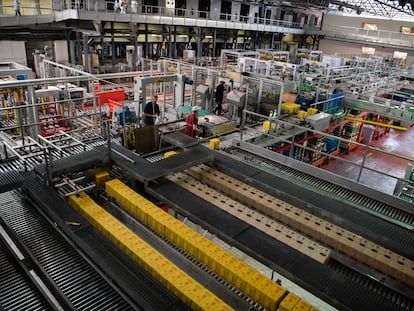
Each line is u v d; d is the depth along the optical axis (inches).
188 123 301.9
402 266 134.7
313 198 170.1
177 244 146.4
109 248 129.2
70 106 388.2
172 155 201.6
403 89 649.0
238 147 271.1
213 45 1026.1
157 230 154.9
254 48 1253.1
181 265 140.9
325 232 152.8
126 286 113.7
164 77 396.8
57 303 112.2
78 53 780.0
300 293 146.6
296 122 368.8
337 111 457.4
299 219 160.9
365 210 185.5
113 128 354.6
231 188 182.4
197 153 206.2
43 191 162.2
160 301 109.0
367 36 1246.3
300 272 125.0
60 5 791.1
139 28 880.9
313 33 1330.0
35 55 526.6
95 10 746.2
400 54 1210.6
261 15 1311.5
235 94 389.7
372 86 553.0
